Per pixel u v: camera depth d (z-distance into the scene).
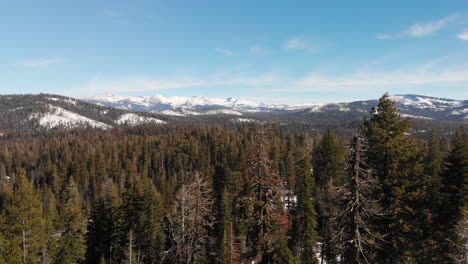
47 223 39.12
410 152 19.88
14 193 33.12
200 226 25.83
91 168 107.25
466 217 17.81
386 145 20.00
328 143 55.78
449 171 20.06
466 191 18.91
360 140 17.14
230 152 98.94
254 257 25.06
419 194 19.53
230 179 62.47
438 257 19.78
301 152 78.19
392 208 19.42
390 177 20.09
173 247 27.95
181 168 104.50
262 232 23.53
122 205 47.41
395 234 19.38
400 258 19.14
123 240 44.78
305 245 38.94
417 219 19.81
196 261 26.34
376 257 19.28
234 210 49.06
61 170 111.06
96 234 47.31
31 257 32.94
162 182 88.62
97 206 48.16
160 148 123.00
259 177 23.41
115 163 112.00
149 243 43.91
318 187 50.16
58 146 154.25
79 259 44.88
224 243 38.50
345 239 17.97
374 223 20.16
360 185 17.00
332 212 33.81
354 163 17.12
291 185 63.00
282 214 28.45
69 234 41.47
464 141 20.42
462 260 18.06
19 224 32.38
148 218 45.62
